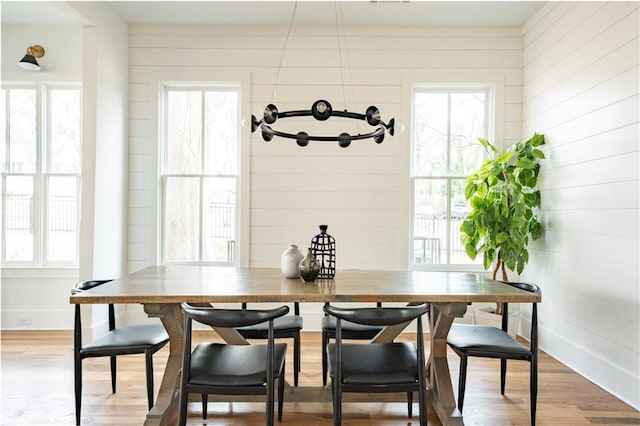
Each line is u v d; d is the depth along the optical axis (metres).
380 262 4.59
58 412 2.67
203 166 4.68
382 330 2.76
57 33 4.55
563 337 3.70
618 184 2.97
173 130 4.69
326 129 4.58
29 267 4.57
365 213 4.59
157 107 4.57
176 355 2.56
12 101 4.63
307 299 2.30
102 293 2.29
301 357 3.73
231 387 2.03
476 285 2.65
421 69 4.57
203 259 4.69
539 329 4.11
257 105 4.57
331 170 4.58
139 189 4.58
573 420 2.62
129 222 4.58
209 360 2.21
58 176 4.64
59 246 4.65
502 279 4.32
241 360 2.23
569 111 3.63
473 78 4.56
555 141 3.86
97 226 3.97
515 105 4.58
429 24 4.51
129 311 4.60
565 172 3.68
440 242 4.70
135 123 4.57
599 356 3.18
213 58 4.57
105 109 4.09
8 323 4.54
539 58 4.18
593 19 3.28
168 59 4.57
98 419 2.59
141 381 3.18
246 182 4.56
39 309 4.56
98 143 3.96
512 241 3.93
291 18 4.38
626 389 2.88
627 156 2.88
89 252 3.89
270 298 2.28
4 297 4.54
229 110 4.70
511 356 2.50
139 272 3.15
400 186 4.57
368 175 4.57
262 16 4.34
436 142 4.72
